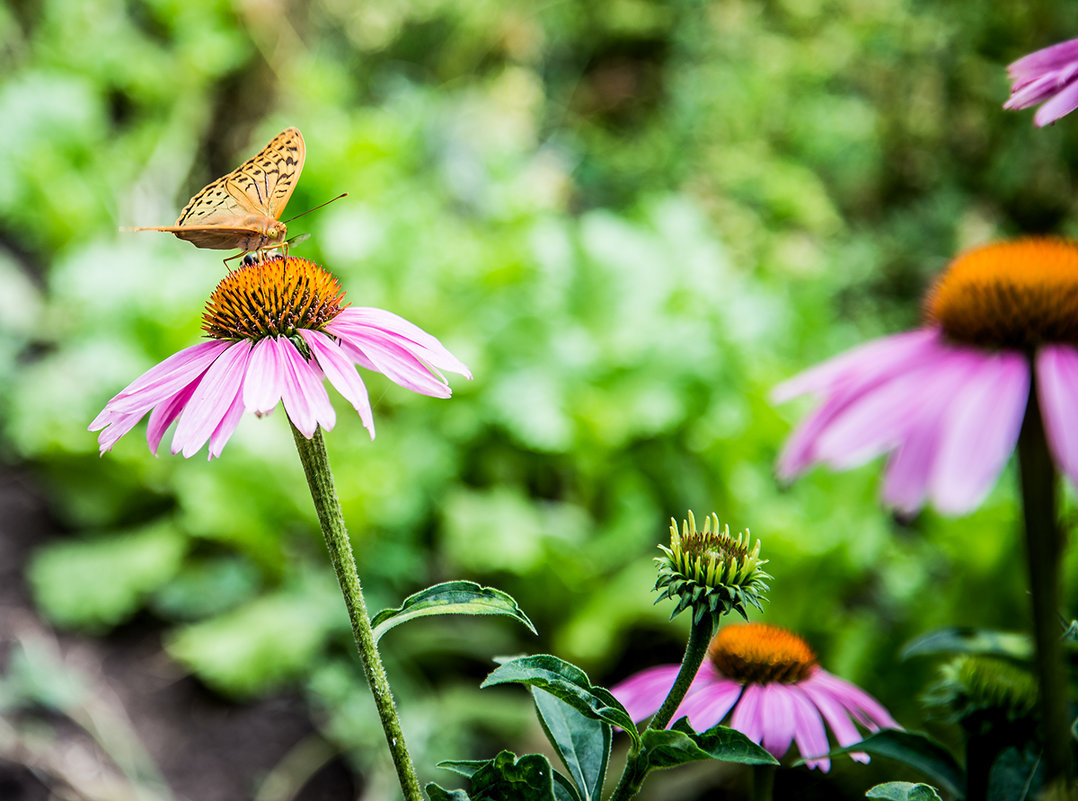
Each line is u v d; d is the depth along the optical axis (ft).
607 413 3.71
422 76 6.71
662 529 3.80
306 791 3.24
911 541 3.64
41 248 5.33
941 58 4.81
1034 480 1.16
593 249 4.21
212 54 5.88
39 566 3.86
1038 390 1.16
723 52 5.78
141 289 4.14
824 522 3.37
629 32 6.77
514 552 3.46
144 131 5.81
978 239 4.72
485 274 4.19
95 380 4.00
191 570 3.90
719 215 5.33
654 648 3.66
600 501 3.83
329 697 3.33
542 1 6.80
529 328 3.94
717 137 5.61
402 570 3.69
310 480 1.32
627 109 6.82
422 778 3.05
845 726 1.48
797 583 3.26
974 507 1.12
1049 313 1.19
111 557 3.86
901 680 2.98
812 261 5.04
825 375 1.28
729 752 1.24
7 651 3.60
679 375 3.80
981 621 3.00
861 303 4.88
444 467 3.79
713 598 1.28
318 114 5.66
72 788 3.16
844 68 5.27
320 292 1.43
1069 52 1.30
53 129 5.34
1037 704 1.42
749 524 3.46
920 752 1.43
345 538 1.32
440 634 3.52
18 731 3.31
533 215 4.83
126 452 3.92
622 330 4.03
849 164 5.26
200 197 1.49
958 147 4.90
